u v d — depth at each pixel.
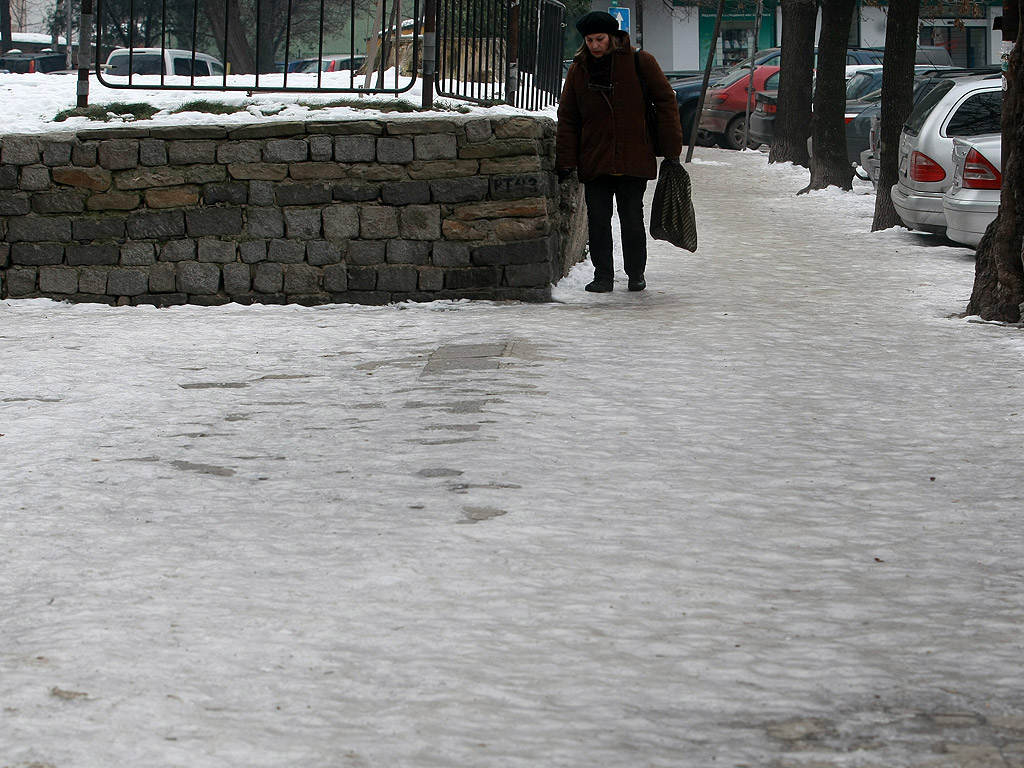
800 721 4.05
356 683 4.29
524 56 15.66
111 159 13.27
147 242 13.34
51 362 10.16
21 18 74.50
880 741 3.91
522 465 7.07
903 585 5.33
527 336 11.07
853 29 59.47
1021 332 11.38
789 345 10.73
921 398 8.90
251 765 3.68
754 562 5.59
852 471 7.09
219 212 13.26
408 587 5.21
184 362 10.20
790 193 26.20
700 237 18.91
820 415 8.38
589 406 8.50
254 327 11.87
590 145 13.43
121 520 6.20
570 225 15.22
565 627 4.81
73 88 14.59
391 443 7.59
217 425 8.13
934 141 18.23
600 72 13.27
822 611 5.02
